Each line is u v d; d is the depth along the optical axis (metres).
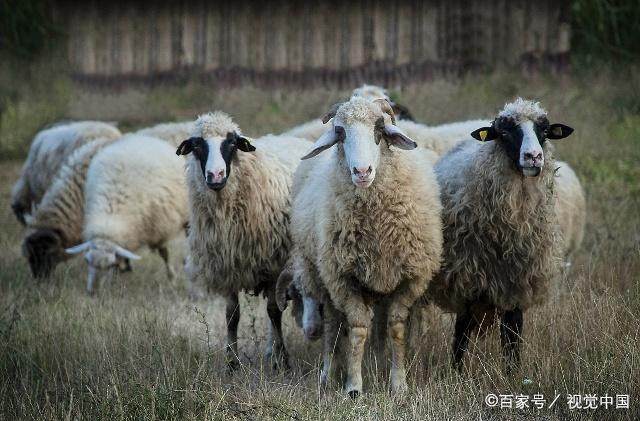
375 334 9.69
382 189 8.57
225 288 10.54
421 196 8.77
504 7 27.27
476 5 27.47
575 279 11.17
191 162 10.37
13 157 25.61
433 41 28.00
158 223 14.39
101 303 12.26
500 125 8.88
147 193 14.22
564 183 12.05
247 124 24.38
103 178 14.27
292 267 9.95
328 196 8.80
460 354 9.41
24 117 28.23
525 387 8.36
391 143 8.49
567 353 8.85
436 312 10.20
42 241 14.97
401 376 8.85
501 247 9.06
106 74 31.03
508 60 27.27
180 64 30.20
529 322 9.63
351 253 8.71
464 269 9.14
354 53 28.67
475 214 9.01
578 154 18.86
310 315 9.45
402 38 28.23
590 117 21.95
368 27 28.47
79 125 18.31
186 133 16.03
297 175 10.12
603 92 23.94
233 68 29.53
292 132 12.74
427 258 8.78
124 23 30.78
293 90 28.55
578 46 26.44
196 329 11.27
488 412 8.12
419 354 9.43
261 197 10.30
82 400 8.18
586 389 8.10
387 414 7.94
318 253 8.95
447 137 12.00
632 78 24.33
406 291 8.91
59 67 31.19
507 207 8.88
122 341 9.86
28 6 30.92
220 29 29.73
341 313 9.46
